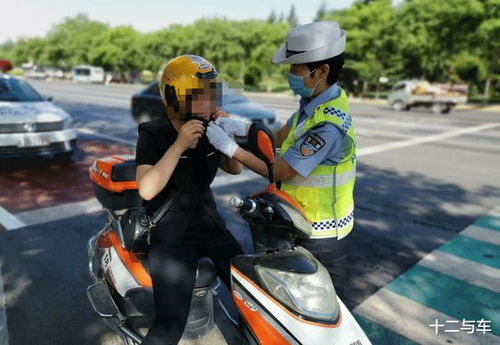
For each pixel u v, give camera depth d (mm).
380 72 34469
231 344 2723
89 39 66125
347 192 2221
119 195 2801
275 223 1917
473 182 7184
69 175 6855
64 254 4078
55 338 2850
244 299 2010
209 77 1939
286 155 2035
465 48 27344
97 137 10398
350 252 4312
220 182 6621
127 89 35281
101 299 2672
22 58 86875
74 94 25328
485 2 23609
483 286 3682
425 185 6922
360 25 33906
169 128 2072
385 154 9398
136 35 56500
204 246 2346
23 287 3479
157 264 2170
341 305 2002
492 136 12617
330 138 1978
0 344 2764
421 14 27562
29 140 6906
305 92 2068
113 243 2564
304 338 1786
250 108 8688
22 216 5016
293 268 1872
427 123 15750
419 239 4684
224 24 45156
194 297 2311
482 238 4734
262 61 42094
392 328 3076
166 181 1911
